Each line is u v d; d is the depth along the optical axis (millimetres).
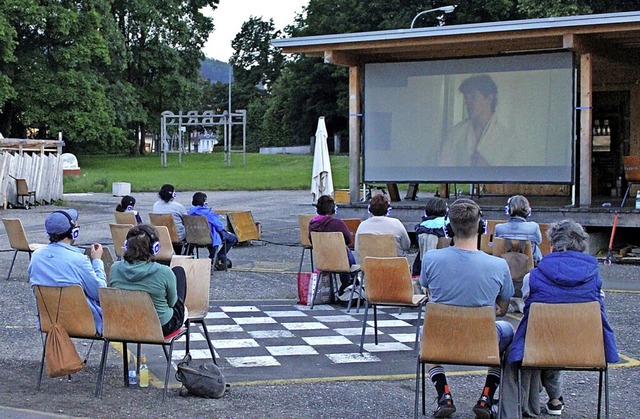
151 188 36594
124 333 5918
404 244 9414
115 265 6062
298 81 66000
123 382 6484
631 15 13992
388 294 7559
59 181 29234
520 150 16266
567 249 5254
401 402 5961
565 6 25516
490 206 15781
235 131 97812
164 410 5652
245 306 10086
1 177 26234
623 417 5629
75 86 48125
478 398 6105
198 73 66188
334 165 48156
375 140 17531
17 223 11906
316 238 9742
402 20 49781
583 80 15422
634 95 19344
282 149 70562
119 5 58000
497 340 5098
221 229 12914
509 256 9258
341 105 61938
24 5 44219
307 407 5797
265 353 7562
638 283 11828
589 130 15430
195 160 57469
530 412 5633
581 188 15477
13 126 54625
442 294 5332
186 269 6867
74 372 6109
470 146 16703
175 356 7422
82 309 6035
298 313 9609
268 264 14031
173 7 60250
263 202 29109
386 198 9594
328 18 57219
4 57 43781
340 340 8117
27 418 5254
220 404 5840
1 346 7781
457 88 16734
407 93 17156
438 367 5566
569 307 4992
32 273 6355
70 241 6473
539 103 16062
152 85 61250
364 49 16562
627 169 15109
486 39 15242
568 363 5055
